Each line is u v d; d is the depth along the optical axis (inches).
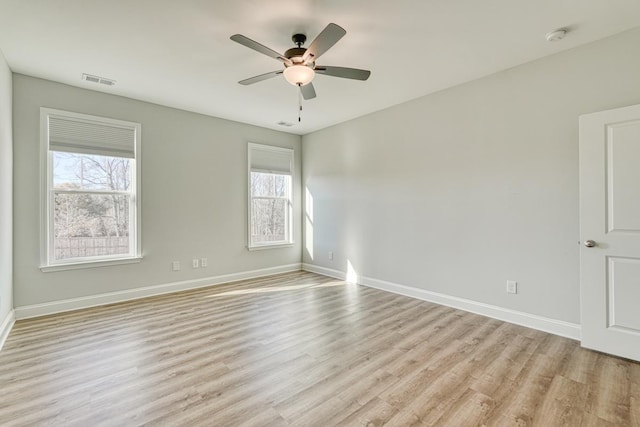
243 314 134.9
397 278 166.9
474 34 100.0
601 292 98.2
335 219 202.7
